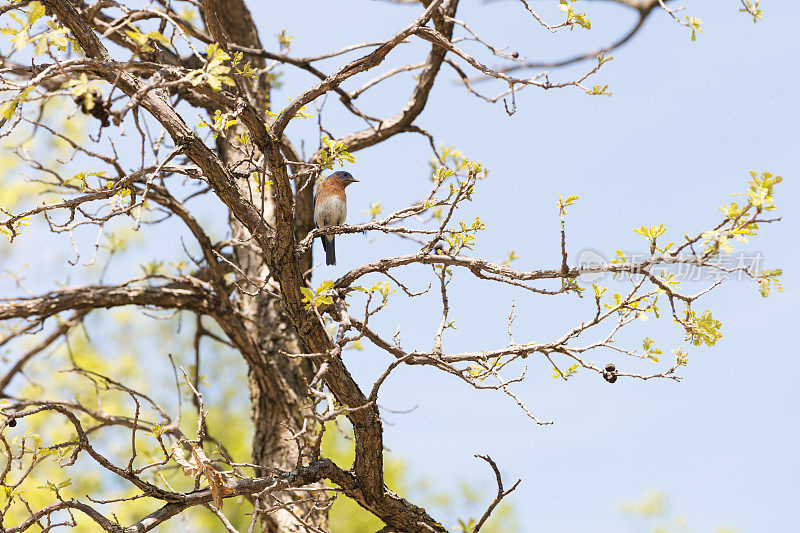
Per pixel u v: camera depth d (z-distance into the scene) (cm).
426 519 1154
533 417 933
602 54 934
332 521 2305
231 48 1355
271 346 1498
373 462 1067
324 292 890
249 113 898
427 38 1002
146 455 1423
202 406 915
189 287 1414
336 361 1026
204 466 905
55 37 744
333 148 941
